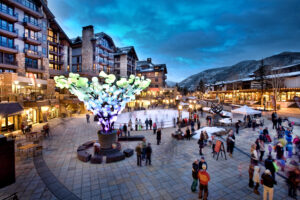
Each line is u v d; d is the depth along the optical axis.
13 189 6.91
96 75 40.44
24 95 21.06
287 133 11.75
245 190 6.78
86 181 7.63
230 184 7.25
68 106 31.52
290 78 32.16
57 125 21.45
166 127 20.45
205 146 12.67
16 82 19.09
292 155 10.12
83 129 19.31
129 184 7.37
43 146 12.91
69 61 41.53
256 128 17.66
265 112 27.30
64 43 39.75
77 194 6.60
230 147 10.35
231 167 8.93
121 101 11.38
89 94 10.47
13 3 24.20
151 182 7.53
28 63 27.53
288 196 6.24
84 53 40.19
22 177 7.94
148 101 50.19
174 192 6.73
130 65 54.84
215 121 20.25
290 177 6.22
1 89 18.61
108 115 10.98
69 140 14.67
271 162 6.87
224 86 55.69
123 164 9.56
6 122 17.17
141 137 14.86
